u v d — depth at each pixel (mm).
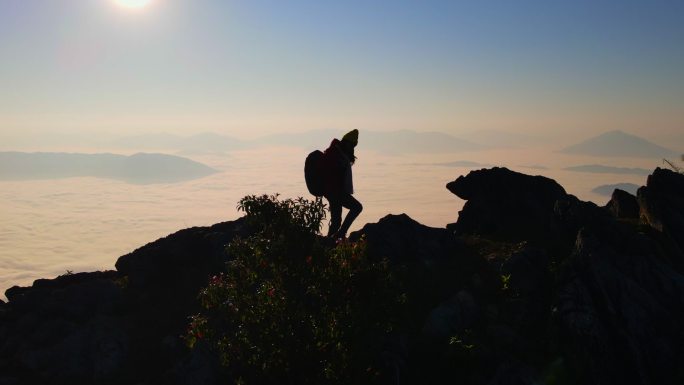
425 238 16891
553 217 17516
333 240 13805
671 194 17203
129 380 14094
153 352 14945
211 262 18406
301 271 10922
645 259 14320
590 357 12250
